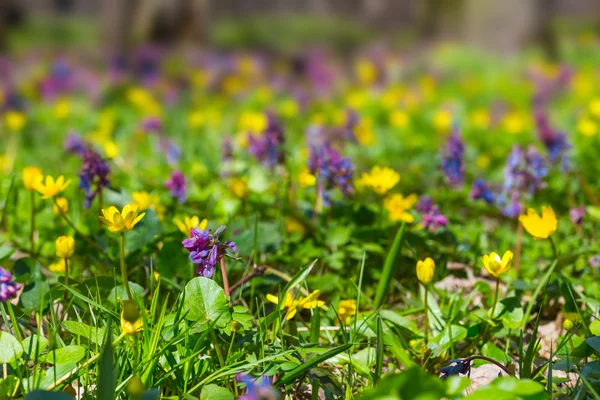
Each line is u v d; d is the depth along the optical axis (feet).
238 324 3.68
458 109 10.74
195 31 20.97
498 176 6.24
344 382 3.68
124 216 3.63
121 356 3.53
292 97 13.25
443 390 3.07
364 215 4.67
